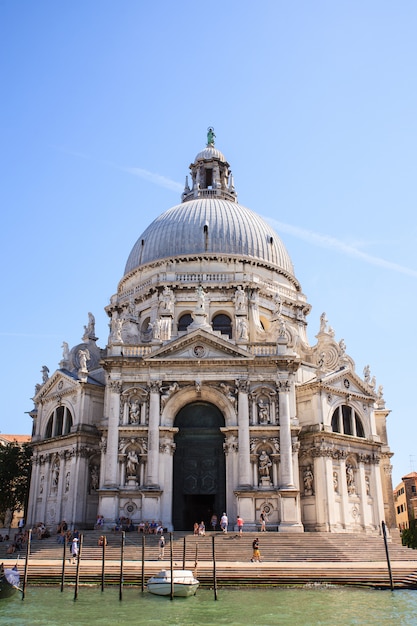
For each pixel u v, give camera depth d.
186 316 65.88
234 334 63.31
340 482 58.16
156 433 52.97
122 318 65.25
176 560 41.97
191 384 54.72
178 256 68.88
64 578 36.84
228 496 52.34
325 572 37.59
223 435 55.72
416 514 119.31
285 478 51.66
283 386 54.25
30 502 62.16
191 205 75.56
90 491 57.97
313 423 58.72
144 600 31.53
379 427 71.44
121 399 54.53
